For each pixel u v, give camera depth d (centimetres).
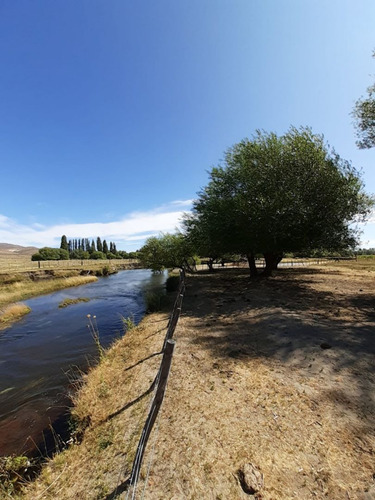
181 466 272
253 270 1911
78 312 1410
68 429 405
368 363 468
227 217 1416
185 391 412
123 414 377
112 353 646
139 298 1736
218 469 266
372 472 252
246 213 1303
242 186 1513
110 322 1127
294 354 525
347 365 465
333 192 1233
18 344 922
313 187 1247
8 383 620
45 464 328
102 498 246
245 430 319
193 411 361
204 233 1625
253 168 1416
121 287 2475
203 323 788
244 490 241
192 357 541
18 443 396
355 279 1583
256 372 460
